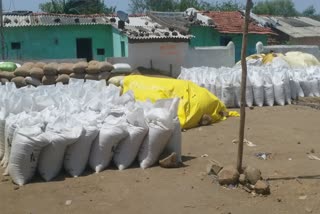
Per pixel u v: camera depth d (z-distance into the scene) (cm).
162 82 996
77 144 618
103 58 2264
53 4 2978
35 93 795
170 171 634
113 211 512
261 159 699
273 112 1129
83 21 2223
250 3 555
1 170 659
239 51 2628
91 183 593
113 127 632
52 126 614
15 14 2270
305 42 3259
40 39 2144
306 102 1271
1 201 546
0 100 761
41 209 523
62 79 1388
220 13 2833
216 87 1202
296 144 796
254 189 552
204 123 970
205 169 643
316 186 573
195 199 538
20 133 593
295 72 1360
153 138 640
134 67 1997
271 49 2231
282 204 521
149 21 2389
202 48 2098
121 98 797
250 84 1212
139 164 652
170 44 2042
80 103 761
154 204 527
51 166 607
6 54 2088
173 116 663
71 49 2206
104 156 635
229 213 500
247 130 918
